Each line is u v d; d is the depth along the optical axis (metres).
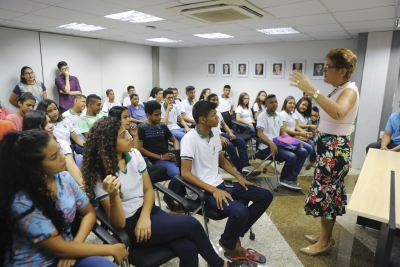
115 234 1.30
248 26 4.07
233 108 6.64
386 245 1.09
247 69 6.38
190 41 6.00
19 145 1.01
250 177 3.62
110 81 6.29
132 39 5.88
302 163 3.29
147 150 2.77
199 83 7.25
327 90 5.43
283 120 3.64
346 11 3.01
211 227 2.35
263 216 2.59
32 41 4.80
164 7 3.04
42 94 4.67
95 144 1.37
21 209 1.01
